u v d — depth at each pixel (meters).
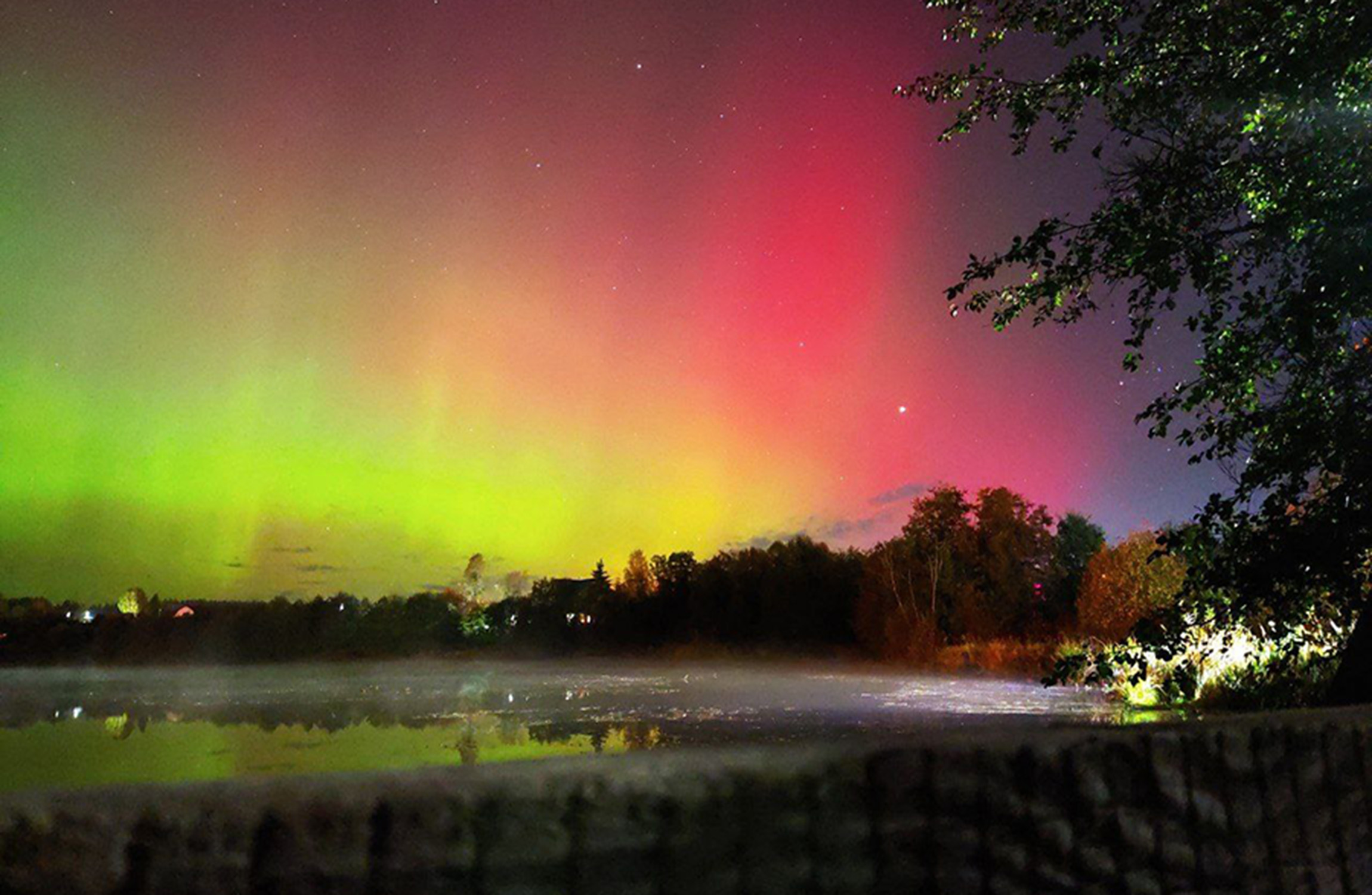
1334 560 5.05
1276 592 5.44
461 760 6.98
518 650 41.78
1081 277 5.59
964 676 21.50
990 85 5.91
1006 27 6.00
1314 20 4.90
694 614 41.28
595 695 14.66
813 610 36.47
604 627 44.25
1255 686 7.62
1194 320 5.57
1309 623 6.24
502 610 45.28
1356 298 4.84
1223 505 5.42
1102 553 19.52
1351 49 4.80
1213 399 5.52
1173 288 5.36
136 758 6.99
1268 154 5.32
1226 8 5.45
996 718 9.68
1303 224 5.11
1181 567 16.84
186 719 10.43
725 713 11.17
